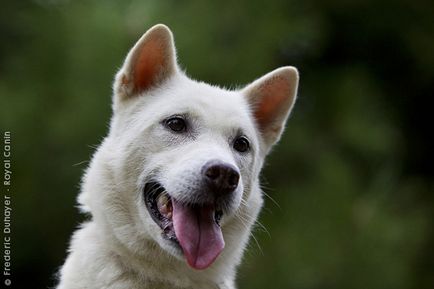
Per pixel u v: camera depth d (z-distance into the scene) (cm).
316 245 1425
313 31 1719
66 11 1571
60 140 1430
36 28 1550
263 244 1425
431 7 1842
